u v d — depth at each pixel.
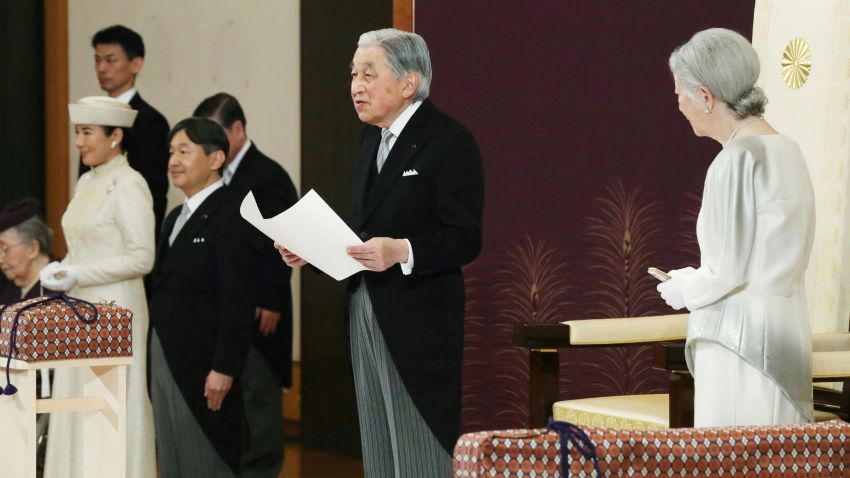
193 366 13.90
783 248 8.62
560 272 14.80
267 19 20.92
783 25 12.37
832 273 11.93
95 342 11.02
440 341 9.96
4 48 23.17
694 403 9.59
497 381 14.80
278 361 16.31
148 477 14.69
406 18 15.24
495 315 14.78
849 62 11.74
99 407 11.28
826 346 10.98
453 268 10.07
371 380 10.20
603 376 14.89
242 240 13.98
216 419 13.86
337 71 19.05
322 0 19.28
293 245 9.65
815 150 12.07
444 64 14.55
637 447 6.73
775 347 8.60
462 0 14.62
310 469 17.89
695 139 14.53
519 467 6.61
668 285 9.09
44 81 23.55
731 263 8.59
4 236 15.61
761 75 12.55
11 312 11.00
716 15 14.29
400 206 10.02
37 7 23.50
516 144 14.77
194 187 14.18
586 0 14.73
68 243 15.00
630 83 14.69
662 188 14.65
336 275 9.70
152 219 14.70
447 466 9.90
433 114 10.23
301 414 19.94
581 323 11.16
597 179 14.80
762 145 8.69
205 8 22.11
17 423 11.12
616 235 14.77
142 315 14.80
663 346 9.86
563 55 14.78
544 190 14.80
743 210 8.61
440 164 9.96
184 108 22.52
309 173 19.62
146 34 23.16
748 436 6.92
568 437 6.63
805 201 8.72
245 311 13.84
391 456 10.23
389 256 9.52
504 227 14.77
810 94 12.11
